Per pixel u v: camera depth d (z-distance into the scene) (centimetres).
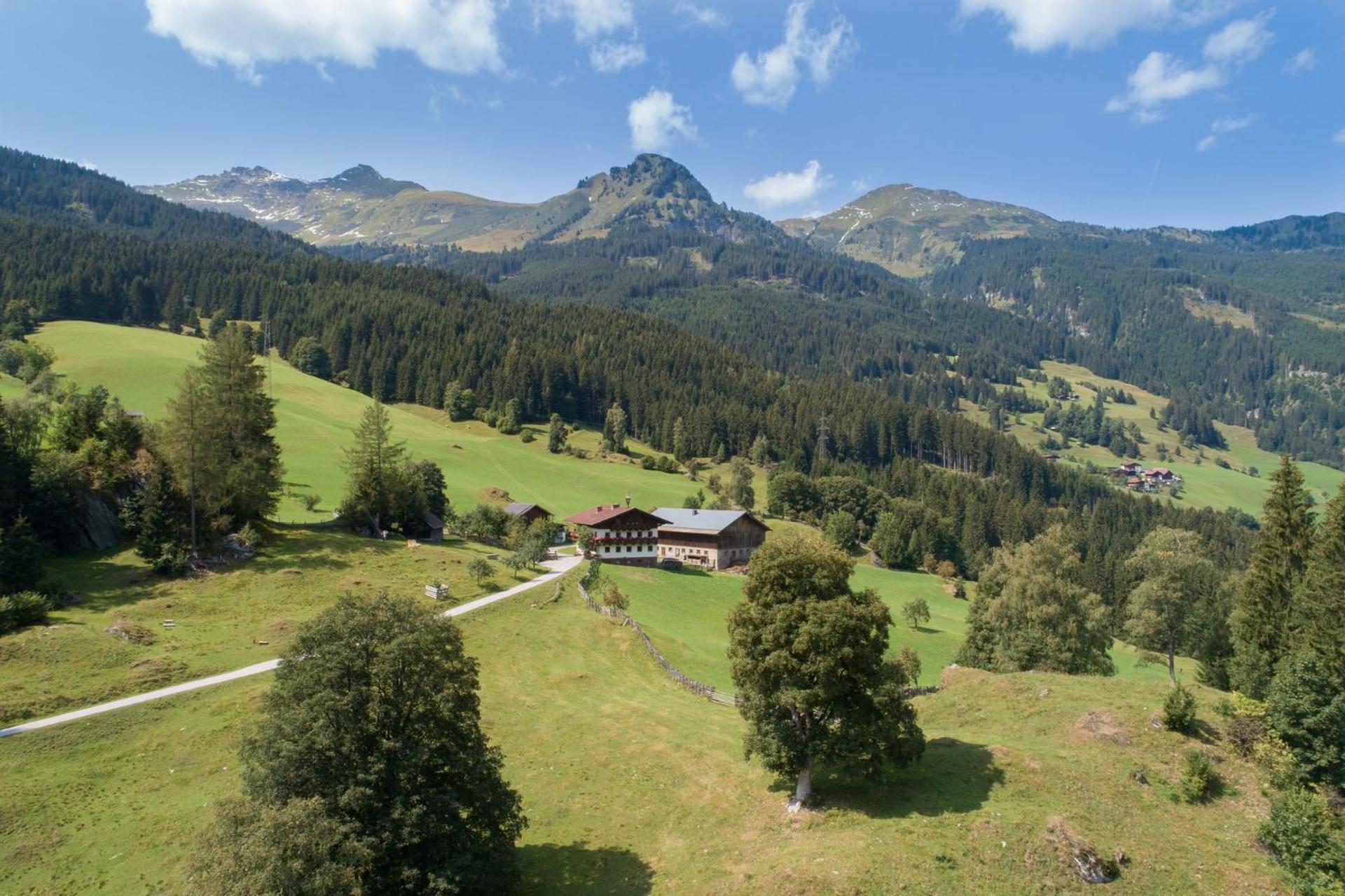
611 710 5684
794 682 3875
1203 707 4350
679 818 4241
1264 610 5666
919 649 9200
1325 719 3659
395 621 3738
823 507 18350
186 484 7888
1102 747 4044
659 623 8369
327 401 19288
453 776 3625
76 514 7656
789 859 3450
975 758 4081
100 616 6359
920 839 3425
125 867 3753
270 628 6581
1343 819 3416
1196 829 3475
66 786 4306
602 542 11556
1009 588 6650
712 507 16962
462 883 3356
